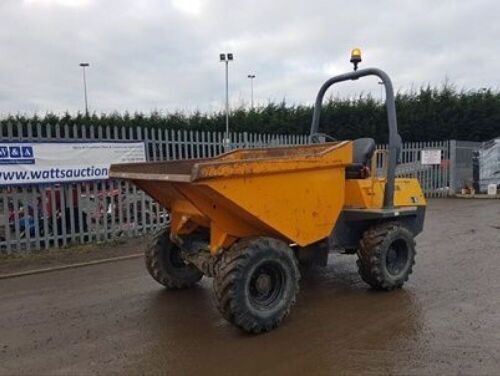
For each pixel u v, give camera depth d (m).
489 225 11.62
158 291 6.27
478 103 26.42
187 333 4.79
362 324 4.96
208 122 30.25
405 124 27.22
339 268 7.28
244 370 3.99
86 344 4.55
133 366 4.09
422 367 3.99
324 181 5.18
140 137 10.20
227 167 4.30
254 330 4.68
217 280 4.59
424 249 8.65
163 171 5.93
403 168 19.67
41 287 6.57
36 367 4.10
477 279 6.60
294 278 4.92
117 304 5.75
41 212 8.98
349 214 5.88
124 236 10.02
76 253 8.67
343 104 28.62
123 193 10.00
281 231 4.82
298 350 4.35
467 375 3.85
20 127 8.48
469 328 4.81
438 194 20.06
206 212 4.66
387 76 6.05
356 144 6.31
